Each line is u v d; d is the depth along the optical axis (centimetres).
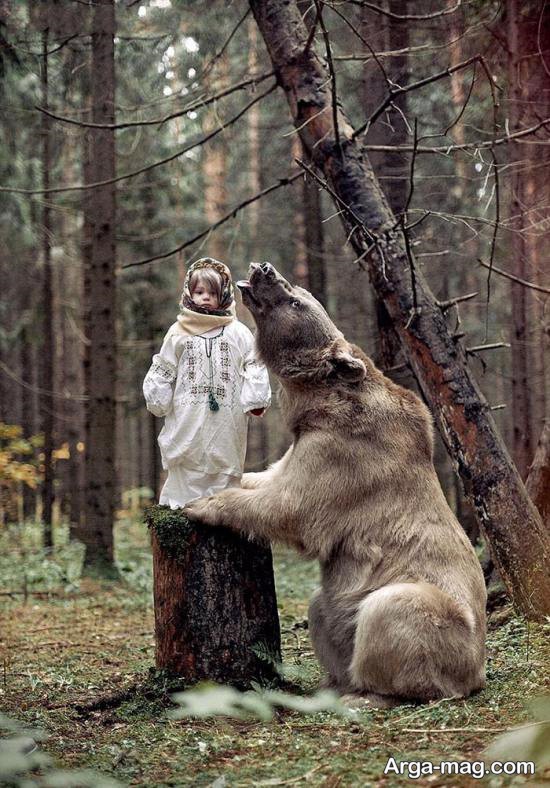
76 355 2372
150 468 2072
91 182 1263
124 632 848
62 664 679
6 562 1422
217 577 515
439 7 823
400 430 529
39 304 1844
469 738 400
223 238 1886
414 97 977
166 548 516
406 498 520
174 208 1873
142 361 2044
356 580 516
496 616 672
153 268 1884
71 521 1756
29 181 1362
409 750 388
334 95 591
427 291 665
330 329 543
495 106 600
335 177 683
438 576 507
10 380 2177
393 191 910
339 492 515
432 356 647
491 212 1055
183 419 518
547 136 749
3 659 714
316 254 1411
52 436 1545
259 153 1747
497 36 761
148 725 466
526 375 1109
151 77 1087
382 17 846
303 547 523
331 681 528
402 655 473
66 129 1038
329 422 523
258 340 543
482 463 631
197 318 524
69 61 939
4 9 809
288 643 709
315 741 416
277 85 723
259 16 714
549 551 625
